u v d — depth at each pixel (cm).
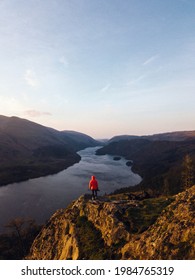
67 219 3375
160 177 14825
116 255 2283
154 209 2811
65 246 2969
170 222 2105
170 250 1831
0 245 6956
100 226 2856
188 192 2398
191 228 1855
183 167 14112
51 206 12100
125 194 3662
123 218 2706
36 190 15900
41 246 3534
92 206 3206
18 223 7219
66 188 16212
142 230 2408
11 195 14588
